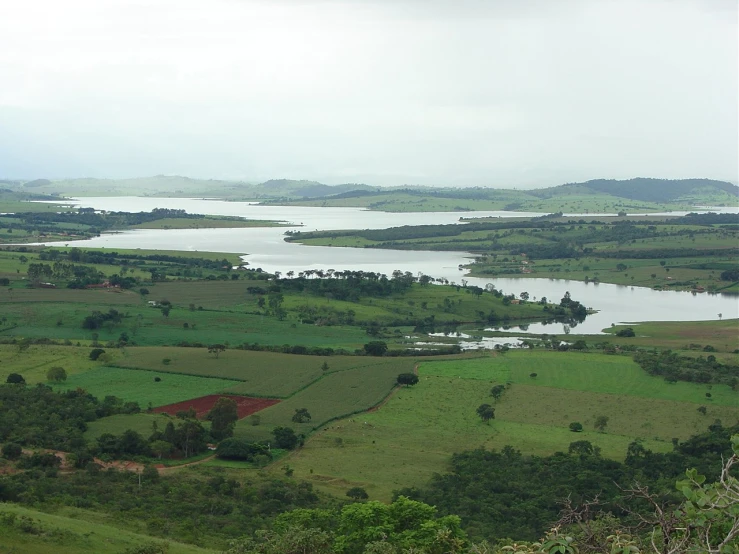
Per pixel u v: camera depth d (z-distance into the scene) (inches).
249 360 6269.7
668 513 943.0
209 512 3129.9
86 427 4308.6
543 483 3570.4
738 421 4692.4
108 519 2874.0
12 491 3031.5
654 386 5585.6
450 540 2271.2
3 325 7480.3
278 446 4190.5
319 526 2642.7
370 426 4690.0
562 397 5334.6
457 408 5108.3
